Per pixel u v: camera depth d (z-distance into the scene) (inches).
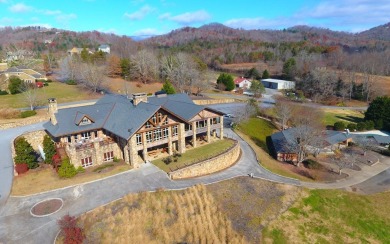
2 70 4133.9
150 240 1205.7
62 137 1766.7
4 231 1200.2
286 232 1379.2
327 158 2336.4
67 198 1419.8
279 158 2220.7
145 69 4094.5
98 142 1748.3
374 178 2017.7
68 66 3878.0
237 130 2600.9
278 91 4694.9
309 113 2753.4
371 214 1595.7
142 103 1899.6
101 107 1956.2
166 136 1879.9
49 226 1230.9
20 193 1455.5
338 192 1753.2
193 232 1264.8
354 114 3472.0
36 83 3479.3
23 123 2250.2
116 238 1184.2
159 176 1637.6
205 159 1831.9
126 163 1791.3
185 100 2501.2
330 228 1453.0
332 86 4207.7
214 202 1469.0
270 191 1651.1
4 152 1817.2
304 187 1738.4
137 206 1366.9
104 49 7042.3
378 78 4557.1
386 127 3002.0
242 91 4357.8
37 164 1724.9
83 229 1216.2
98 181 1578.5
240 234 1307.8
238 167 1914.4
